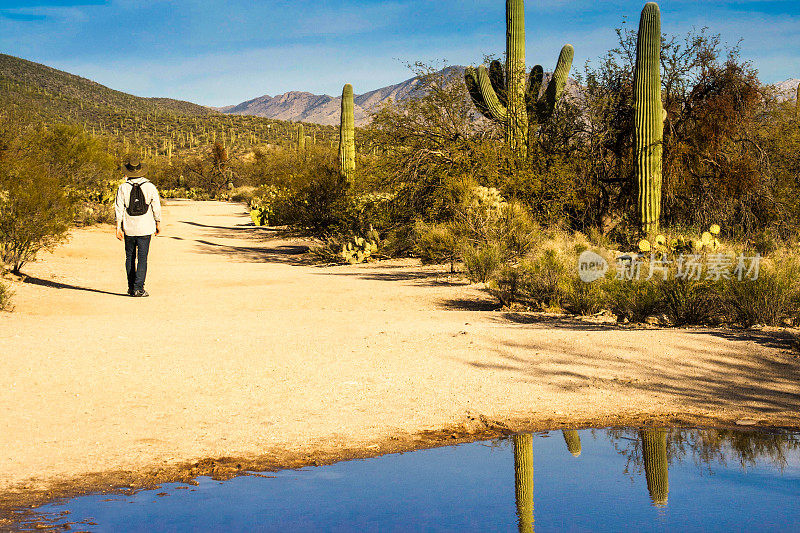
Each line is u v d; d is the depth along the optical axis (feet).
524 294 39.99
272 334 27.63
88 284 45.83
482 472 14.16
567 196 63.87
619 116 67.82
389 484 13.41
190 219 138.31
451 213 64.44
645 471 14.29
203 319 32.42
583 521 11.51
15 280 41.98
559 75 66.74
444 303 39.58
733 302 31.22
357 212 73.61
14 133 80.33
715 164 65.31
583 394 20.27
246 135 533.96
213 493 12.86
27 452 14.84
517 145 65.77
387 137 70.28
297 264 68.08
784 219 64.75
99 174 105.50
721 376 22.03
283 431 16.75
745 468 14.56
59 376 20.48
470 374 22.13
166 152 437.17
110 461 14.51
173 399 18.99
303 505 12.25
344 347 25.30
